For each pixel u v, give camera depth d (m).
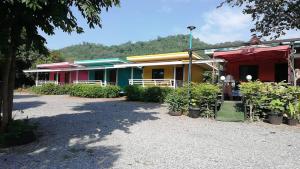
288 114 10.80
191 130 9.70
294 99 10.95
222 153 6.92
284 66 16.50
